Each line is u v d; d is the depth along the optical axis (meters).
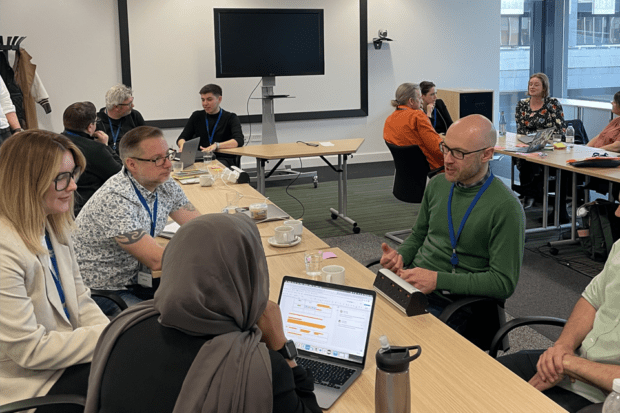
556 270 4.42
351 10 8.45
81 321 2.11
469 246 2.51
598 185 5.23
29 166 1.83
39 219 1.86
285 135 8.56
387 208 6.38
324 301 1.84
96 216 2.63
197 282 1.14
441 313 2.37
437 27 8.96
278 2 8.12
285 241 2.85
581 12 9.21
